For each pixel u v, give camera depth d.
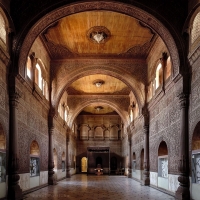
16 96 10.71
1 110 9.72
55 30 14.55
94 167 36.38
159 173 14.90
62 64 18.38
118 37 15.42
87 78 22.48
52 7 11.09
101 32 14.74
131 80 18.56
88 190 14.59
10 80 10.64
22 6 11.10
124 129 32.84
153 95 16.67
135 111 23.61
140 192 13.68
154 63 16.36
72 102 26.75
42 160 16.17
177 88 11.52
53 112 18.05
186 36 10.92
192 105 10.24
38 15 11.06
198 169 9.59
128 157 27.47
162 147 14.95
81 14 12.98
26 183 12.66
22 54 11.31
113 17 13.30
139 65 18.47
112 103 26.77
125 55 17.98
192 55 10.05
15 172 10.43
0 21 9.91
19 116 11.59
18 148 11.38
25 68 11.97
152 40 15.73
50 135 17.92
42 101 15.81
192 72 10.41
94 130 36.41
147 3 11.12
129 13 11.59
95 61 18.33
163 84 13.79
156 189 15.05
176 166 11.67
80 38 15.56
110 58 18.28
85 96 26.75
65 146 26.16
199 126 9.76
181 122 10.66
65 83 18.41
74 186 16.95
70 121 26.77
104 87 24.73
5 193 9.88
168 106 13.11
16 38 10.88
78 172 36.09
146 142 17.62
